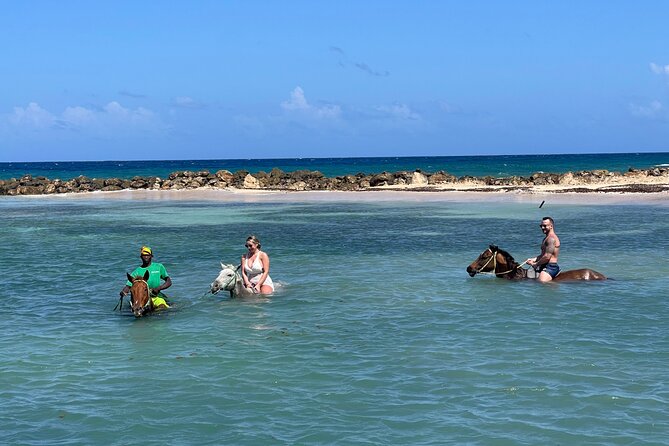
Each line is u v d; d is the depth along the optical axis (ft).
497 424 28.81
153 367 37.04
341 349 39.96
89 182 259.80
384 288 59.00
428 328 44.70
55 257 81.76
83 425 29.27
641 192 183.21
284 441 27.40
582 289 57.52
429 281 62.34
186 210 157.69
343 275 66.18
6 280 65.98
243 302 53.98
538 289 57.67
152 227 118.52
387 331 44.06
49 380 35.09
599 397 31.65
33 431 28.71
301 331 44.34
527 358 37.65
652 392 32.19
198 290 59.41
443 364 36.81
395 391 32.78
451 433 27.99
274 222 125.29
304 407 30.94
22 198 220.43
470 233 102.99
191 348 40.68
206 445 27.14
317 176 265.75
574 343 40.52
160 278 53.88
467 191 206.08
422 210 147.95
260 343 41.52
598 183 216.54
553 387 33.01
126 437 28.04
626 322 45.68
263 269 57.67
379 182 239.50
